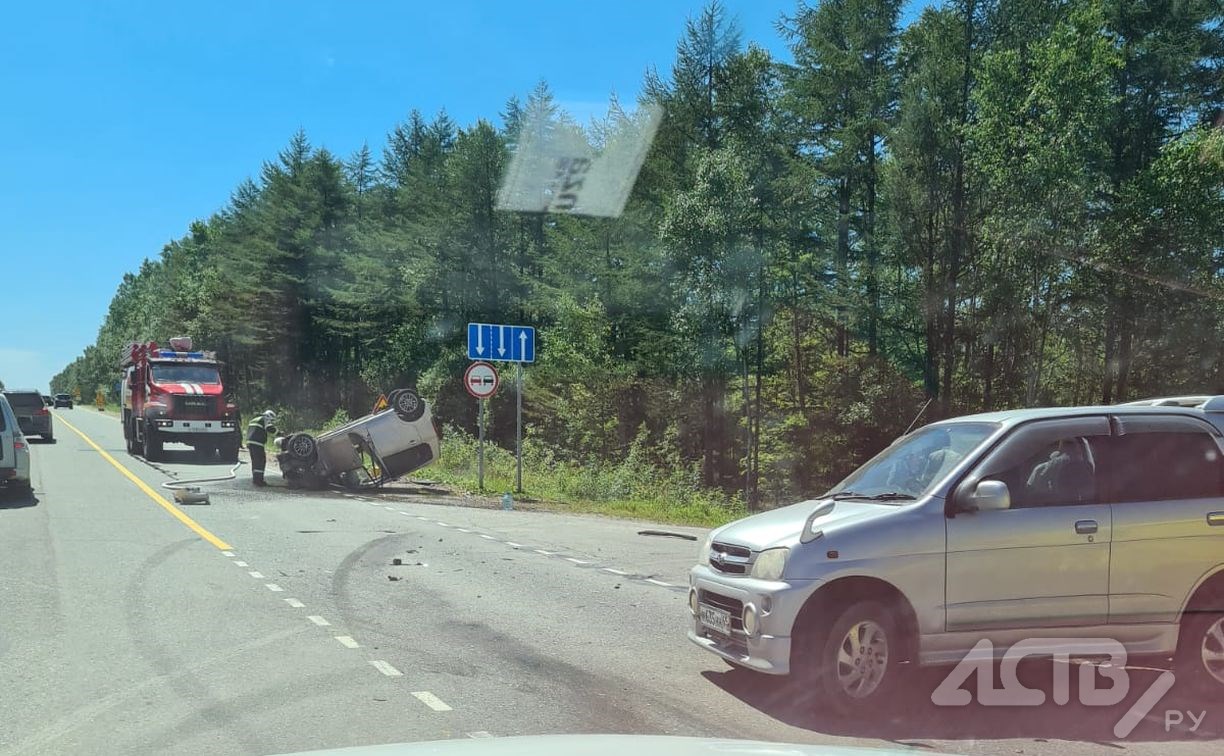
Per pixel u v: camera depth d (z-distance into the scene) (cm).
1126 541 612
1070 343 3453
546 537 1424
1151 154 3559
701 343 3828
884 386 4016
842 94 4356
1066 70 2894
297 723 547
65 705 577
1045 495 616
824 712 570
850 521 587
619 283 4272
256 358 6988
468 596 947
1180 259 3080
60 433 4481
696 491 3123
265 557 1145
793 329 4344
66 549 1169
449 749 294
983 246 3447
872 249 4369
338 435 2050
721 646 618
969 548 589
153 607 858
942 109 3666
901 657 582
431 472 2461
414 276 5466
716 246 3694
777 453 4222
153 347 3009
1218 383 3158
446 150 6462
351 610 866
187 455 3083
